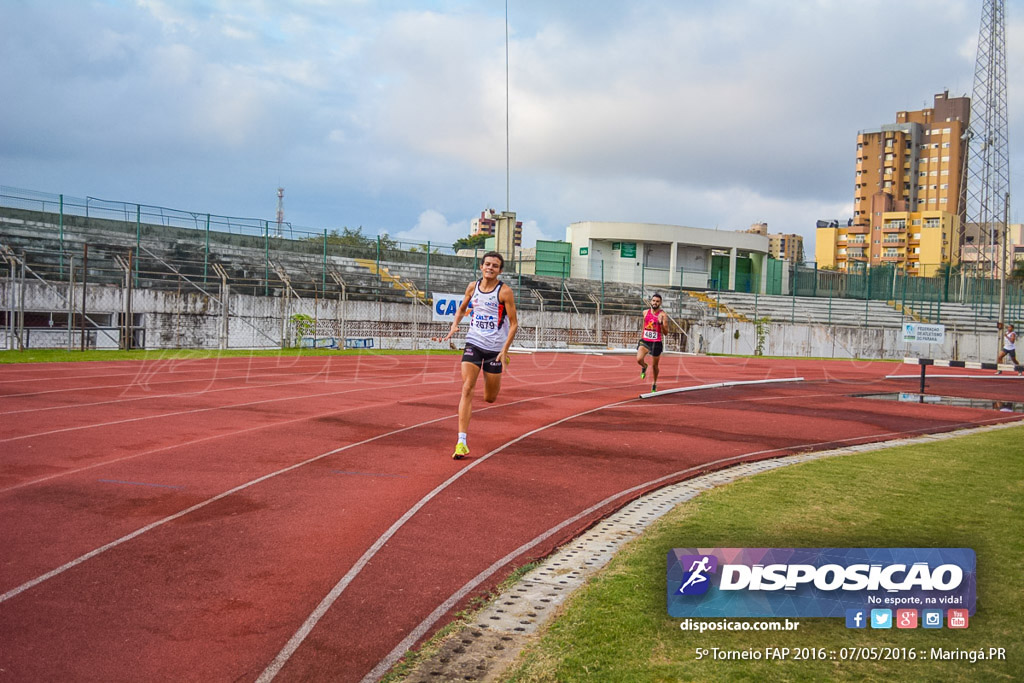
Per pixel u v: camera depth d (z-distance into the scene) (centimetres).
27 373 1545
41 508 562
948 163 10950
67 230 2939
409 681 318
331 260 3522
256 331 2783
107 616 379
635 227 4969
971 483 691
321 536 513
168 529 520
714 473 757
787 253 15500
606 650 340
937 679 316
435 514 575
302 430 941
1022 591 413
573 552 491
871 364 3506
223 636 360
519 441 905
